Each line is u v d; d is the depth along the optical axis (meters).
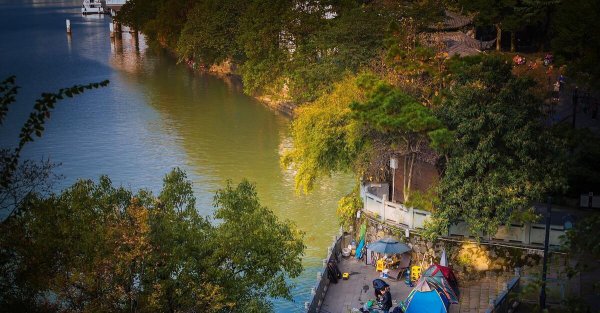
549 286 44.84
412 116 48.91
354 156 57.38
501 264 48.53
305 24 106.88
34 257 30.86
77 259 33.22
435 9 89.19
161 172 78.69
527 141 47.53
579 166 54.44
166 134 94.69
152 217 35.22
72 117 105.12
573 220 49.50
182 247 35.56
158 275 35.06
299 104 95.38
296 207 67.50
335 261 51.59
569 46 82.50
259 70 109.31
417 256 50.81
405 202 52.06
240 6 131.12
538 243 48.09
